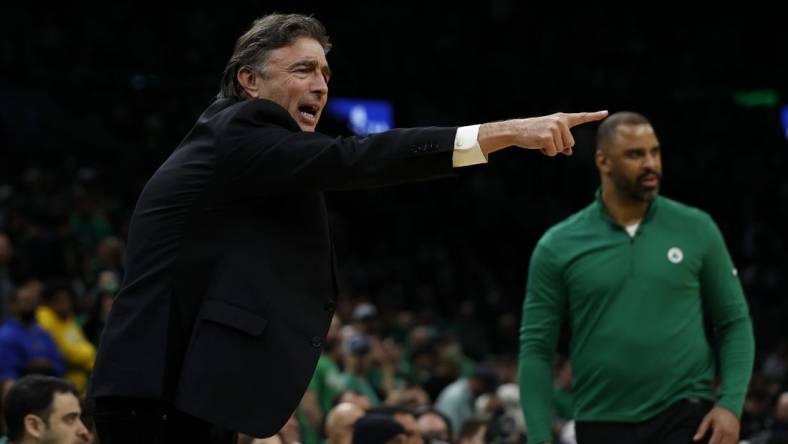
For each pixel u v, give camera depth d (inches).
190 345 155.8
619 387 275.7
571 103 1524.4
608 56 1594.5
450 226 1387.8
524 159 1466.5
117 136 1232.8
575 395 285.6
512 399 575.8
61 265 623.8
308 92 166.4
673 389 273.6
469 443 466.3
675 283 277.6
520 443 468.1
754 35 1624.0
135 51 1299.2
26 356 477.4
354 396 462.9
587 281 281.3
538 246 293.0
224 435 164.7
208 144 159.5
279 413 154.8
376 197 1391.5
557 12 1616.6
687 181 1481.3
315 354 159.6
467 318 998.4
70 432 278.7
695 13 1635.1
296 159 155.5
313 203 164.9
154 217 159.9
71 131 1170.0
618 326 277.0
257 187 157.5
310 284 162.1
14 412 276.5
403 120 1462.8
